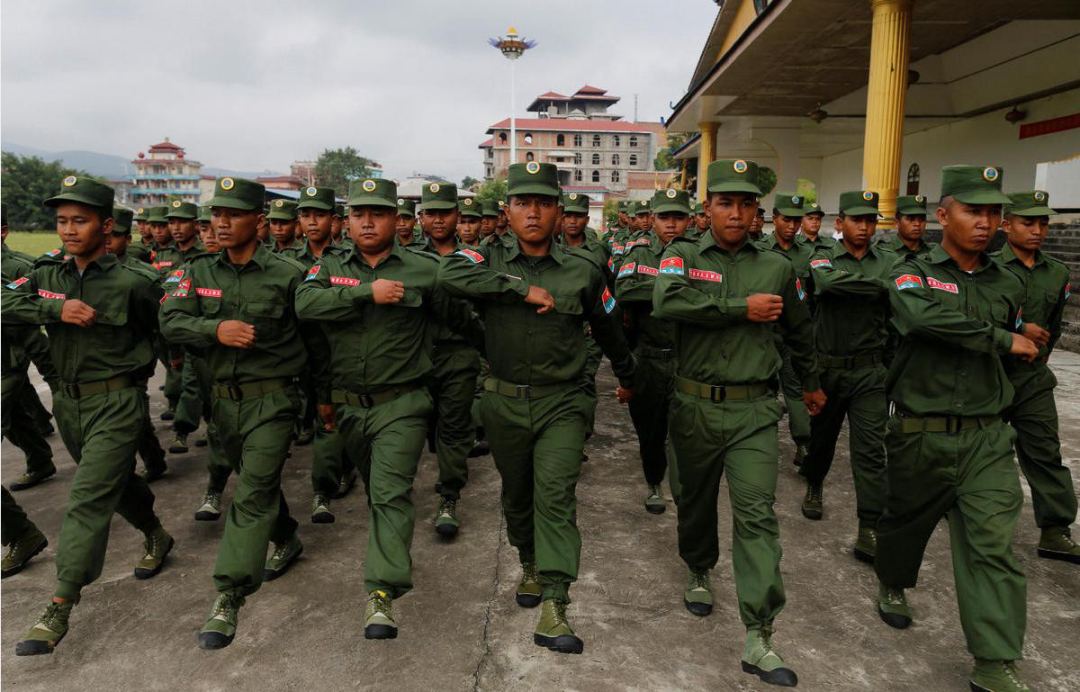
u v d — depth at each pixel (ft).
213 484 14.85
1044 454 12.42
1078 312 30.50
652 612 10.99
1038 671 9.44
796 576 12.09
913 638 10.27
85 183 10.99
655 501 14.99
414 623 10.71
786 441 19.58
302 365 11.62
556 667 9.58
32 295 11.04
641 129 312.29
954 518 9.52
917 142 73.82
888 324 12.96
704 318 9.73
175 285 11.55
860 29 44.39
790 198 16.70
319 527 14.46
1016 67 53.16
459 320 11.78
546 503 10.36
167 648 10.11
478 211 20.67
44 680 9.39
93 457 10.82
